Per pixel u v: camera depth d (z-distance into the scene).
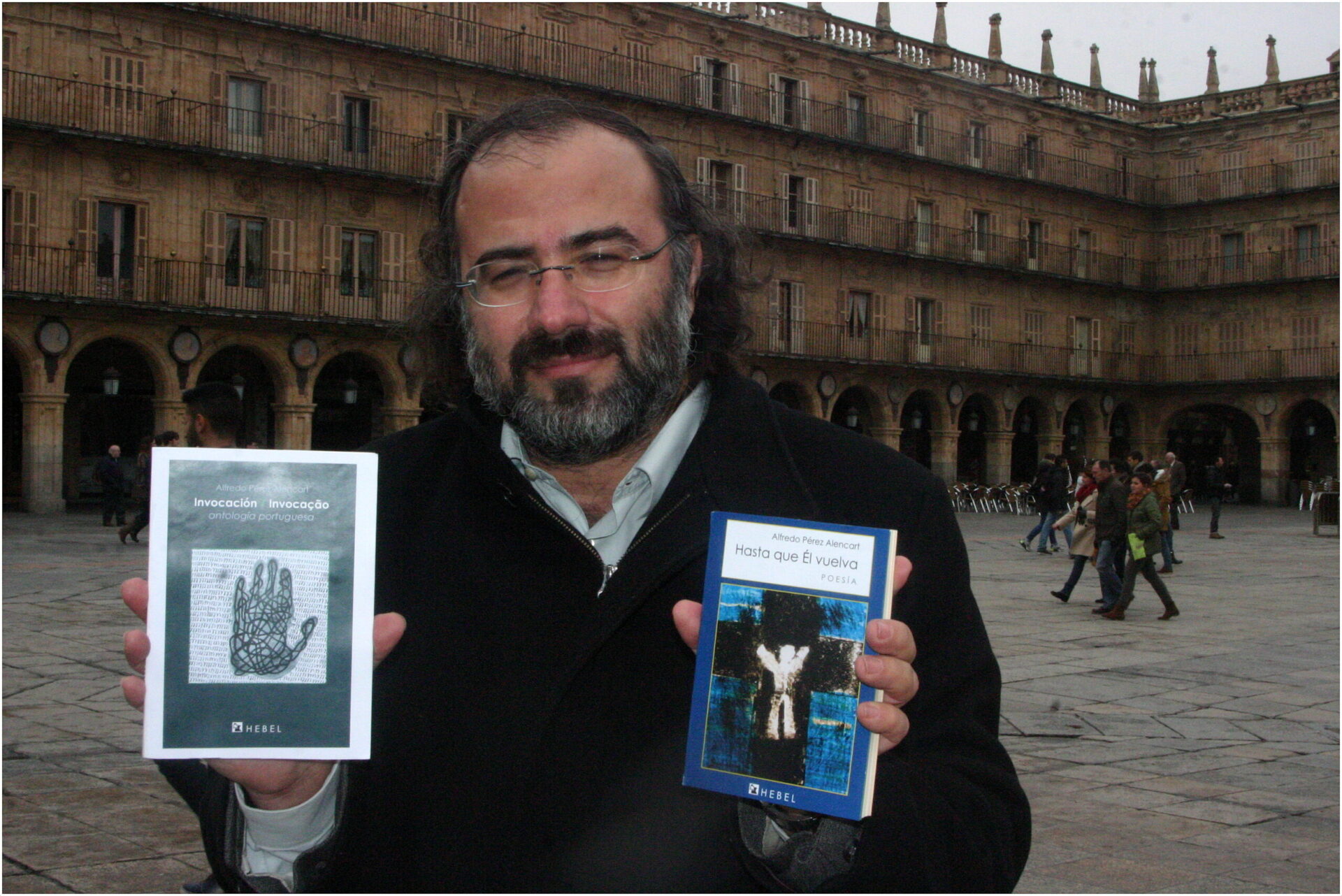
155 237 28.78
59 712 7.55
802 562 1.73
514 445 2.08
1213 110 48.41
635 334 1.92
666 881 1.76
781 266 38.62
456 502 2.03
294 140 30.39
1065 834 5.40
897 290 41.69
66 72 27.48
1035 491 23.22
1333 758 6.90
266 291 30.22
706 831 1.78
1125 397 48.12
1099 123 47.50
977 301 43.78
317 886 1.84
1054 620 13.16
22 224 27.05
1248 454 50.53
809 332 39.31
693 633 1.77
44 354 27.58
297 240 30.75
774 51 39.00
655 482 1.99
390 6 31.86
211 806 1.87
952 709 1.89
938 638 1.92
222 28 29.31
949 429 42.69
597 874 1.77
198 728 1.72
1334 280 44.34
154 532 1.75
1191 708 8.34
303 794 1.84
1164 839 5.32
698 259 2.18
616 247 1.92
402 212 32.16
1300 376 45.09
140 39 28.36
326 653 1.75
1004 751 1.93
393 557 2.03
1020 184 44.84
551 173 1.93
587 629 1.85
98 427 32.38
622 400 1.90
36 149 27.19
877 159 41.12
